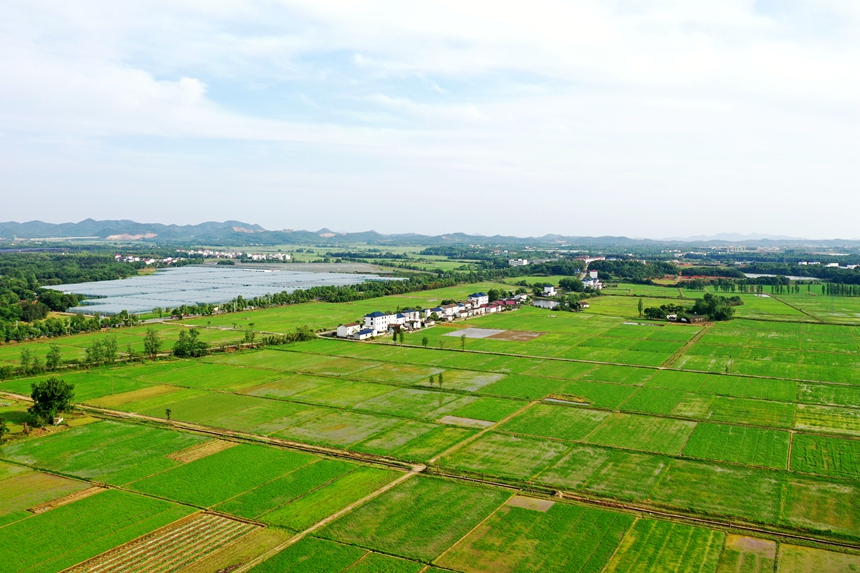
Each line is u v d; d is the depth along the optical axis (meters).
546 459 110.25
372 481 100.81
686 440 120.31
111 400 148.50
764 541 81.56
